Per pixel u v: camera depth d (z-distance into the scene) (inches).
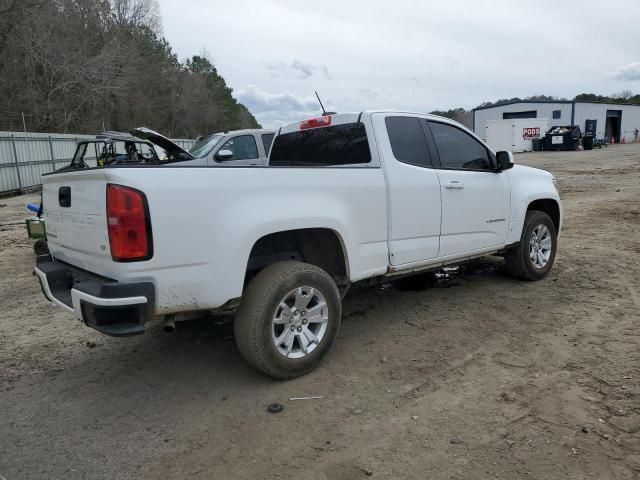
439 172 186.2
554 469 103.5
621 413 122.0
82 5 1503.4
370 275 166.1
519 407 126.8
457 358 155.9
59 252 149.9
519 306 200.1
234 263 130.1
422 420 123.0
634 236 331.3
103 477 106.0
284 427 122.3
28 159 807.1
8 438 120.8
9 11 1117.1
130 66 1620.3
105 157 322.0
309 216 144.3
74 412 132.0
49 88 1295.5
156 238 118.7
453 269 260.8
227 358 162.6
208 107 2598.4
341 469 106.3
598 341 163.6
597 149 1699.1
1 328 191.9
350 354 161.5
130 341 178.4
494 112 2201.0
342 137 182.1
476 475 102.7
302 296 143.9
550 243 237.0
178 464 109.7
